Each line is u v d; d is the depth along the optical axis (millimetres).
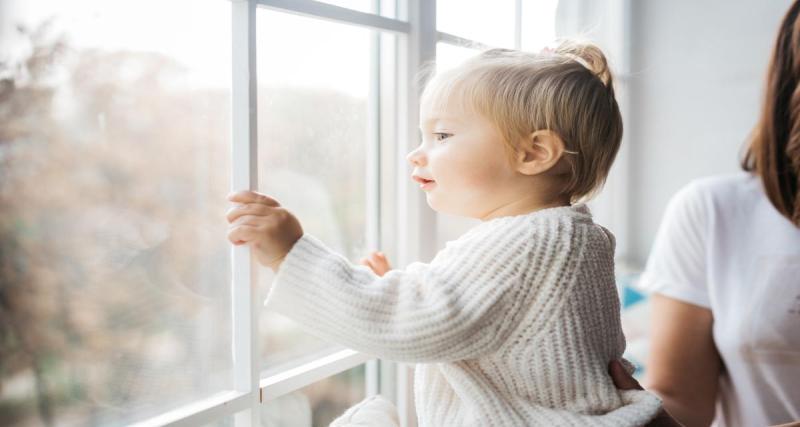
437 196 728
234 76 702
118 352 633
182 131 680
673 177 1938
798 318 999
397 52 934
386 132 965
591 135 728
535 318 629
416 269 653
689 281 1101
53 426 584
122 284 633
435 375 700
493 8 1137
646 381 1155
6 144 534
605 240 715
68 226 584
